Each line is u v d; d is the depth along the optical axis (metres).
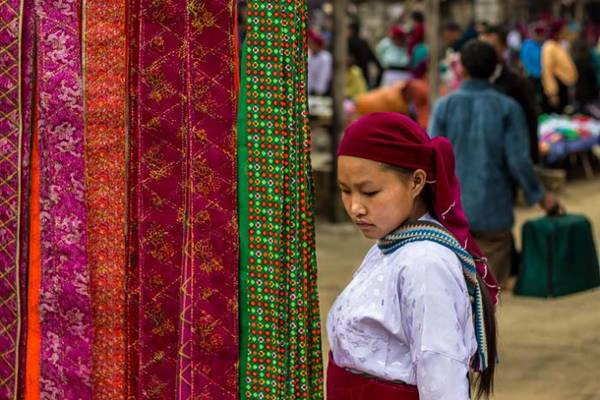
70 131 2.79
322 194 10.81
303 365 2.75
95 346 2.82
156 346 2.79
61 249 2.81
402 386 2.53
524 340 6.34
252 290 2.72
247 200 2.72
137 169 2.79
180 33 2.75
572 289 7.06
